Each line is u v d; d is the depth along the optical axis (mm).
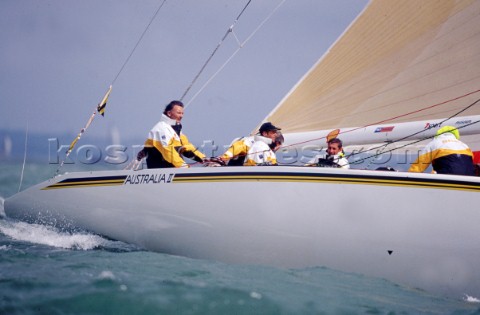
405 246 4570
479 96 5477
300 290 4156
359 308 3918
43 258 4781
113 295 3742
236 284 4141
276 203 4812
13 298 3676
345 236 4672
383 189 4602
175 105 5656
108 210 5500
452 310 4113
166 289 3891
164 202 5199
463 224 4477
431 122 5648
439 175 4531
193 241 5105
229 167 4992
